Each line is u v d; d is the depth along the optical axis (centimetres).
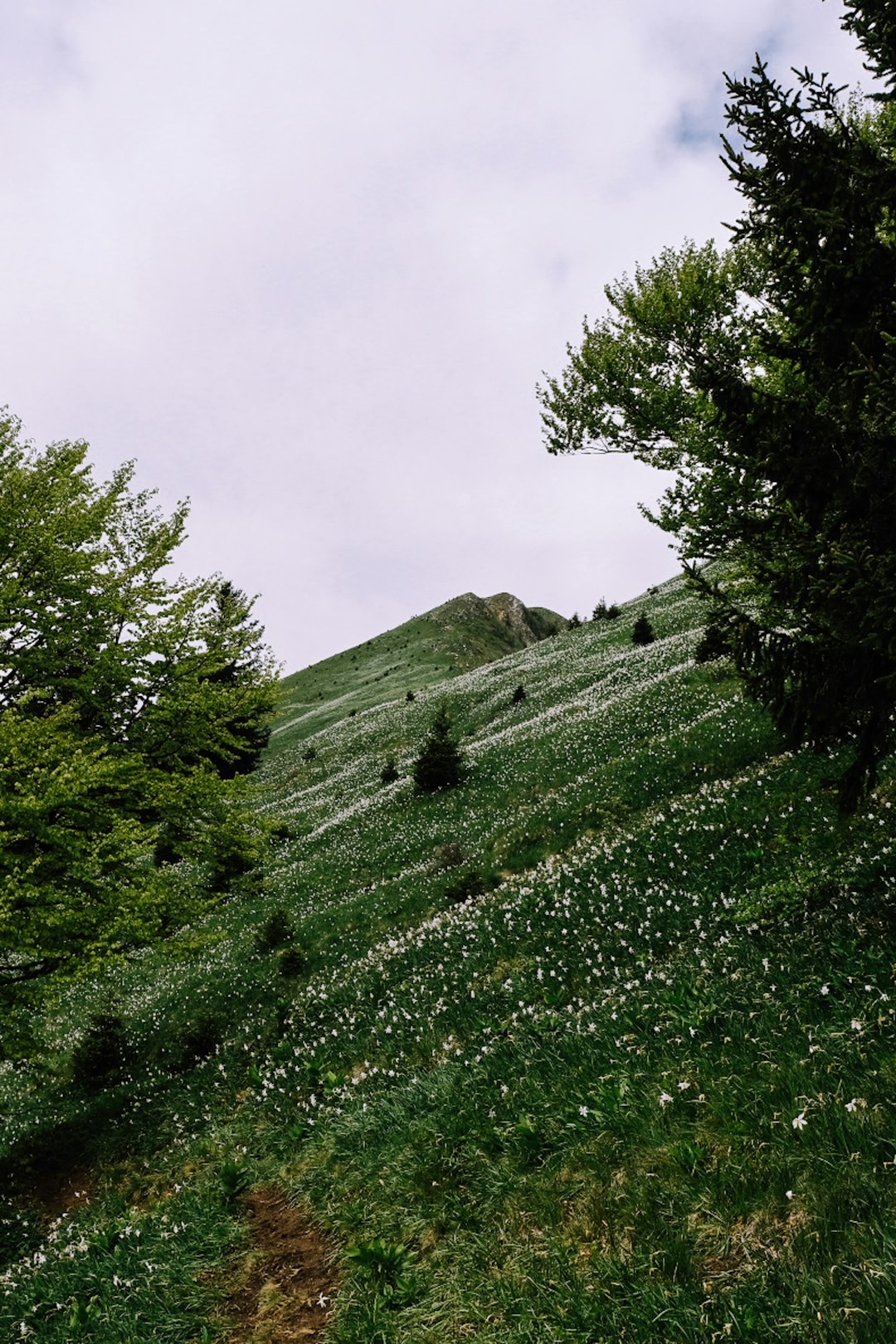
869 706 746
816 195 686
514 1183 718
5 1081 2034
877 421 698
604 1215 620
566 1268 582
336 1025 1438
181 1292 756
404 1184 812
